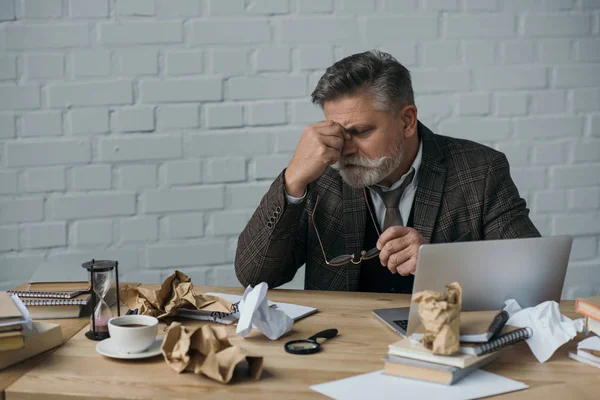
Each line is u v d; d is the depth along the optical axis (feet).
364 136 5.37
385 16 7.97
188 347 3.64
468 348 3.62
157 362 3.84
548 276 4.33
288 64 7.93
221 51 7.84
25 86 7.64
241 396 3.39
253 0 7.82
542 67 8.21
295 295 5.24
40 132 7.71
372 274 5.90
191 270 8.05
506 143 8.26
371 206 5.97
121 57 7.74
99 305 4.24
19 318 3.77
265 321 4.23
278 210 5.22
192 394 3.42
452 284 3.63
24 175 7.73
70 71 7.69
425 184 5.83
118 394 3.41
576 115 8.32
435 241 5.81
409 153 5.83
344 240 5.92
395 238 4.90
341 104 5.32
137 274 7.98
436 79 8.11
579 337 4.25
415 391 3.42
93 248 7.89
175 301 4.56
